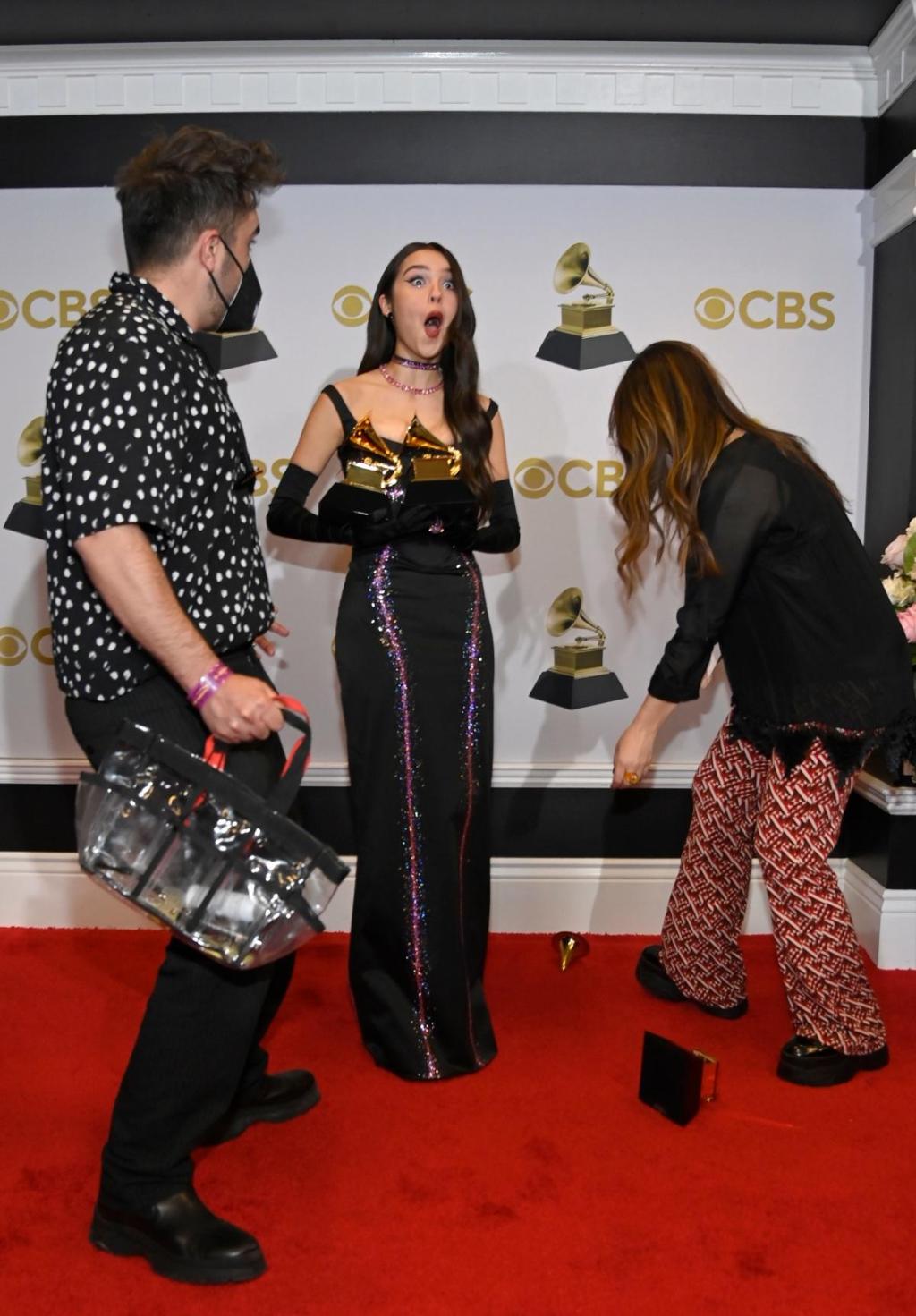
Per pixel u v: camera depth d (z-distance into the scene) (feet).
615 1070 8.33
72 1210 6.59
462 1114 7.70
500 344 10.61
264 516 10.78
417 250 8.43
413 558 8.30
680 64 10.27
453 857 8.18
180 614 5.40
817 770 7.85
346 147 10.43
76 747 11.07
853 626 7.75
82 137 10.44
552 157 10.44
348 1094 7.98
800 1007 8.19
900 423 10.00
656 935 11.12
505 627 10.90
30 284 10.59
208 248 5.96
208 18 9.77
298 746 5.68
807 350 10.66
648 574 10.81
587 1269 6.07
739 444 7.73
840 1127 7.53
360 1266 6.11
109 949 10.52
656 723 8.10
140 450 5.34
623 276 10.55
